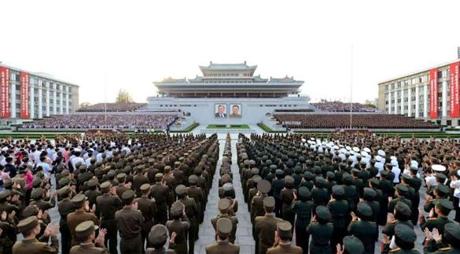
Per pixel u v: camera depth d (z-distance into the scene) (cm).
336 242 864
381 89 13825
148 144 2869
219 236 587
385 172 1188
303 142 3105
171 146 2553
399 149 2270
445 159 1662
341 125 7200
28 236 585
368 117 8119
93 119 8119
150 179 1245
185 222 753
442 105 10006
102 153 1891
